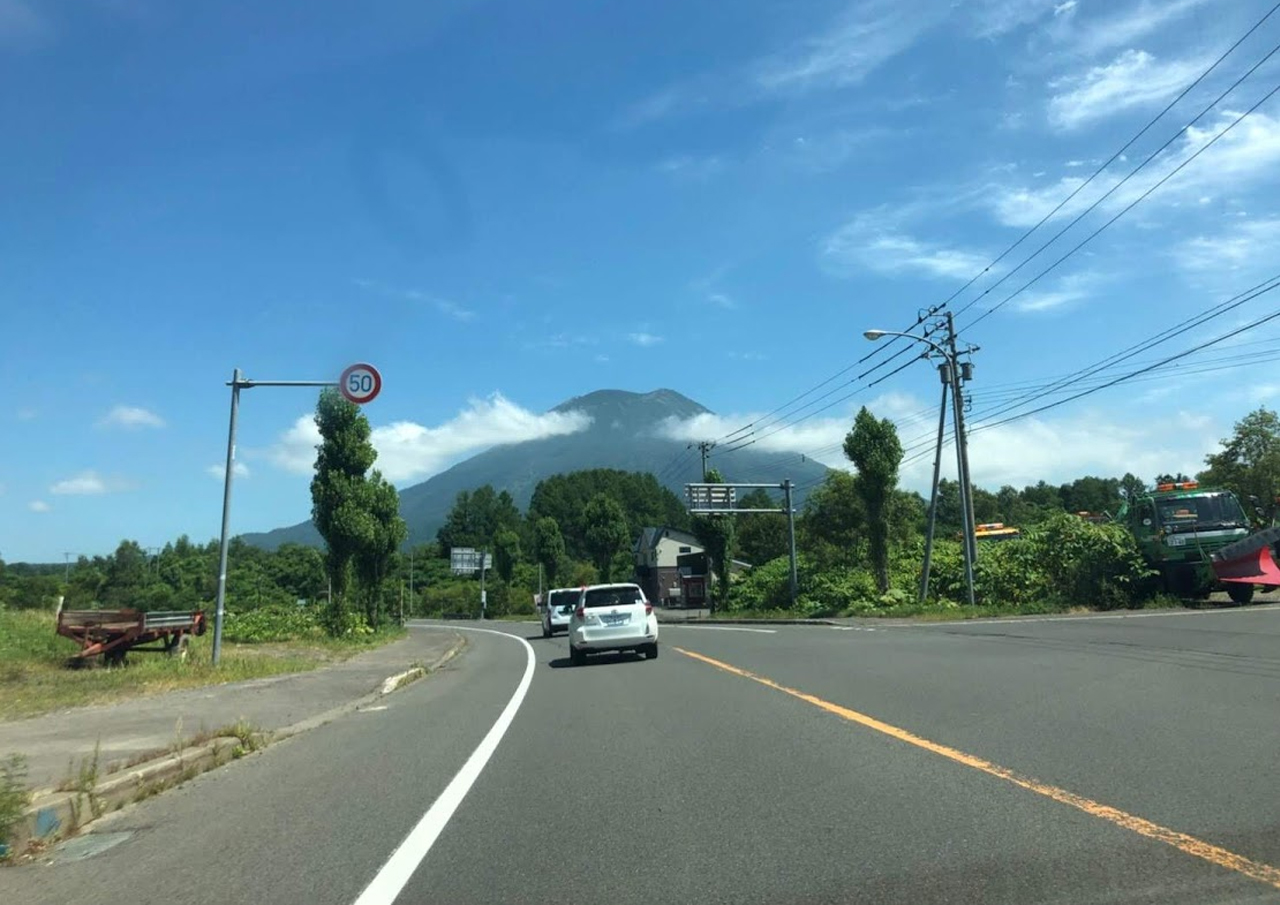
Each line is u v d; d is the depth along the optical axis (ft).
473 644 110.42
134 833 22.59
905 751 27.30
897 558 128.67
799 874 17.13
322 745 34.88
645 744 30.99
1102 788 21.85
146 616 67.72
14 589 204.13
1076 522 96.58
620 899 16.37
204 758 30.76
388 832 21.49
